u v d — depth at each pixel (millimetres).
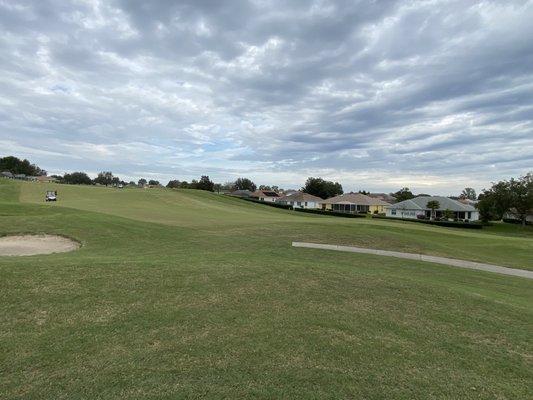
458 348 5918
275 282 8414
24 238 17250
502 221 85812
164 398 4078
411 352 5629
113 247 16172
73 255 13102
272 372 4754
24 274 7551
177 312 6438
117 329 5707
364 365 5121
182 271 8641
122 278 7824
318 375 4754
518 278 14938
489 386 4840
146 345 5277
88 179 163375
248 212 52656
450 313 7480
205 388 4309
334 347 5574
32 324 5699
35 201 46594
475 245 26438
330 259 15609
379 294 8258
